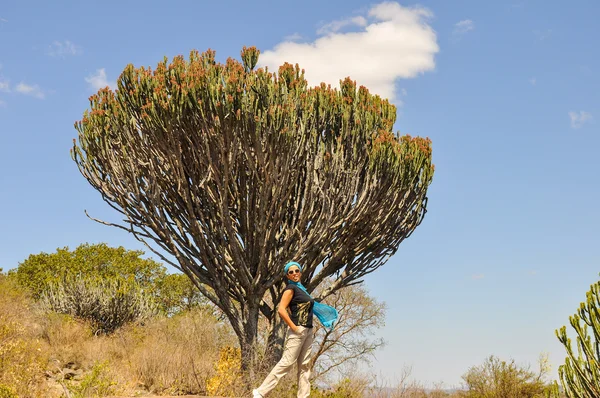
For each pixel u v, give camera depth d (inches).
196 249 496.7
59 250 1135.0
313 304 237.1
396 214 518.9
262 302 514.9
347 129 480.4
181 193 471.5
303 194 499.2
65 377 477.4
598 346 256.7
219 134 434.3
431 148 533.3
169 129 442.3
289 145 443.8
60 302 800.9
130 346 593.9
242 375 463.2
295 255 477.7
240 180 473.4
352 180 479.5
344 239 503.2
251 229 486.6
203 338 597.6
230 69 459.2
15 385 377.7
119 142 482.9
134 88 484.4
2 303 613.9
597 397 253.6
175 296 1112.2
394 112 529.0
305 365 235.1
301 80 493.0
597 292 259.9
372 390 466.9
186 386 469.1
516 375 631.2
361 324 706.8
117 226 490.3
